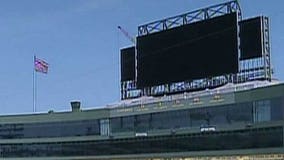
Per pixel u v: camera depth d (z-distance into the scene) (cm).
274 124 8100
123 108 10150
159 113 9619
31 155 11150
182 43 9756
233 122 8625
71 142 10781
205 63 9406
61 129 10919
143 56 10269
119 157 10119
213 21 9381
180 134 9294
